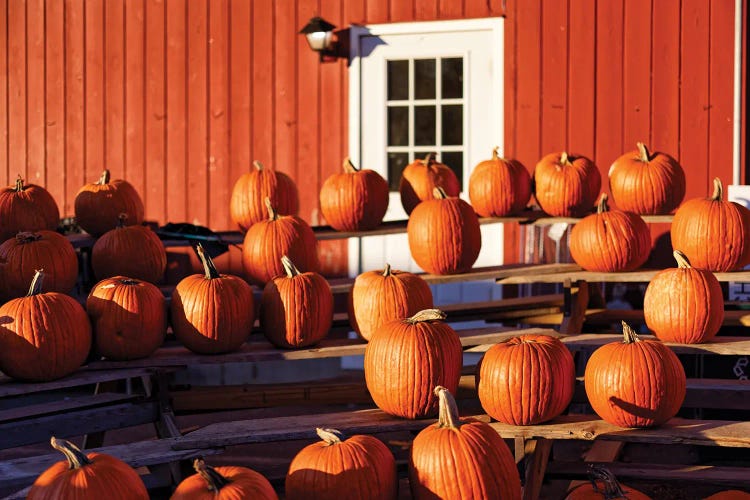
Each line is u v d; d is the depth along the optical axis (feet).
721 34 22.80
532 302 20.03
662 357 13.21
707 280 15.17
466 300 24.84
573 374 13.60
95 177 27.17
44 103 27.50
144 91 26.76
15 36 27.68
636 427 13.26
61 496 10.43
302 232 17.60
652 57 23.24
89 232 19.29
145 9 26.68
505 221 19.84
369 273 15.89
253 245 17.46
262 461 16.88
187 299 15.28
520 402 13.15
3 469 12.69
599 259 17.61
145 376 15.81
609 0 23.47
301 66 25.64
